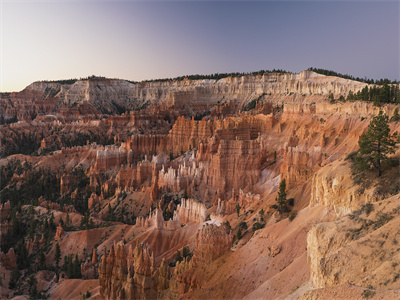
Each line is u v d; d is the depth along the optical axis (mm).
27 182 196750
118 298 75812
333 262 40312
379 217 43656
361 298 32500
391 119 124188
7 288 101688
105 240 119500
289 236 65875
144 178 182125
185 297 69000
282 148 161750
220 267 72250
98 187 190000
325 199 65125
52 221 134625
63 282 95375
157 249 107562
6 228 138500
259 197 112562
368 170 60406
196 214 119750
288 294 50844
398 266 34094
